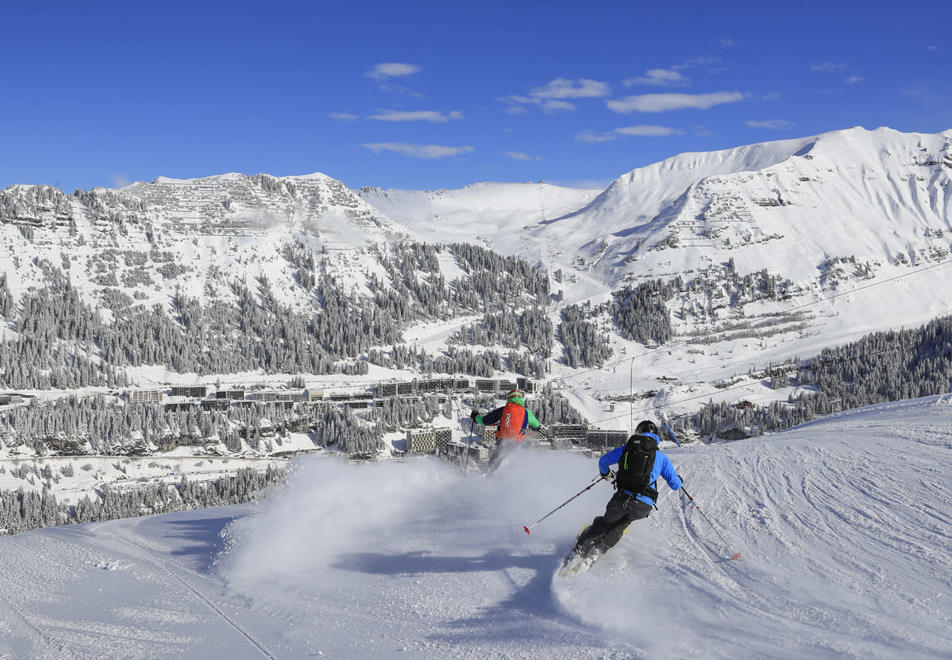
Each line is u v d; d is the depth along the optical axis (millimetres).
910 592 4871
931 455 9523
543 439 12305
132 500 124000
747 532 6766
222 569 7031
